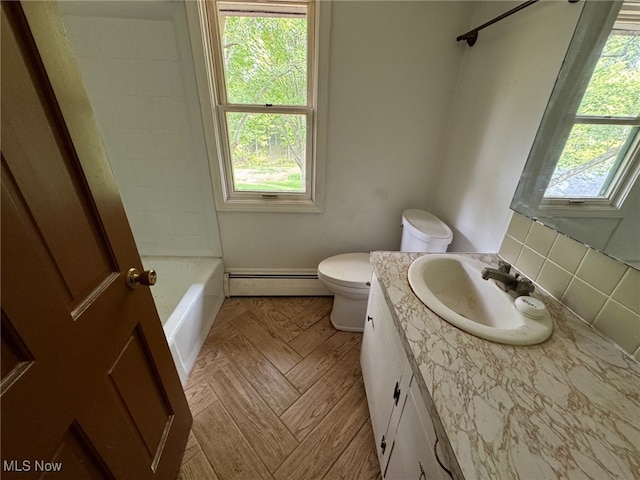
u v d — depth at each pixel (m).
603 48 0.73
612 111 0.71
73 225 0.54
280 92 1.60
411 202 1.89
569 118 0.83
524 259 1.00
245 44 1.49
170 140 1.61
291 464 1.10
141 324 0.79
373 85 1.54
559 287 0.86
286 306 2.01
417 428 0.68
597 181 0.74
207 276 1.78
